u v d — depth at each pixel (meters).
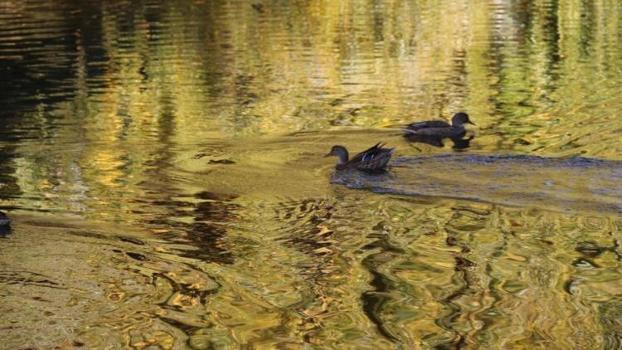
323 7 42.97
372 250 13.80
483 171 17.22
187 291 12.48
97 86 26.30
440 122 20.23
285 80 26.77
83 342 11.09
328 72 27.92
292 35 35.16
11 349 10.96
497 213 15.18
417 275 12.91
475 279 12.73
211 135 20.59
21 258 13.57
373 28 36.94
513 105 23.08
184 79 27.14
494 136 20.16
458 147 19.23
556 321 11.52
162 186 17.05
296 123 21.59
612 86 24.75
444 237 14.24
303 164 18.25
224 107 23.42
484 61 29.16
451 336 11.15
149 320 11.65
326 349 10.89
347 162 17.59
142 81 26.97
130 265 13.34
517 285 12.55
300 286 12.61
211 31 36.19
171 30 36.59
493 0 44.34
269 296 12.31
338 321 11.58
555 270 13.00
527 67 27.92
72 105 23.89
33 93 25.59
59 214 15.55
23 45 33.56
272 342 11.06
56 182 17.42
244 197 16.33
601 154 18.52
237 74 27.78
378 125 21.30
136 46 32.97
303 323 11.52
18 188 17.06
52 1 45.28
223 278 12.89
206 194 16.52
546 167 17.27
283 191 16.59
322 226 14.81
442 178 16.89
